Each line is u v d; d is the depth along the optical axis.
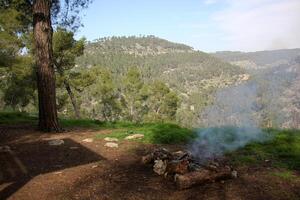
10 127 11.30
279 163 6.56
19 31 22.06
